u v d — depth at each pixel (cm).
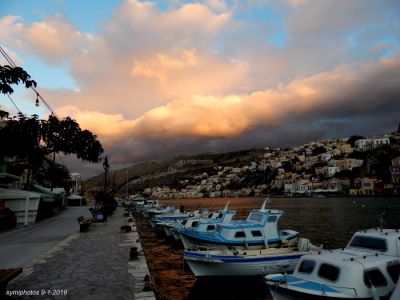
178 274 1892
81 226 2644
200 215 3566
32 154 1205
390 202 10725
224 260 1573
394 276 1080
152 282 1177
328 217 6288
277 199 18575
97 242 2094
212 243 2078
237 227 2078
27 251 1764
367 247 1240
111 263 1453
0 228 2756
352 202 11625
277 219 2144
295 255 1630
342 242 3306
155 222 3834
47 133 1238
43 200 3894
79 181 13512
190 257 1669
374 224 4941
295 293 1055
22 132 1077
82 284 1116
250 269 1574
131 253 1548
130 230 2708
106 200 4878
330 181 18750
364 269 1040
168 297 1329
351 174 18538
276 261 1602
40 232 2653
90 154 1395
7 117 1047
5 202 3300
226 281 1619
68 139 1321
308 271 1144
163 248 2930
